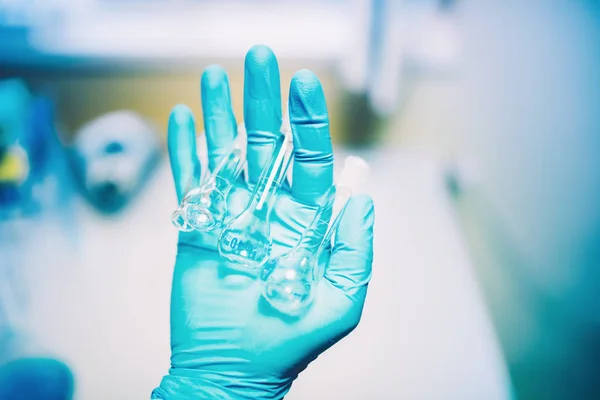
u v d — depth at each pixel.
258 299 0.38
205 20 0.62
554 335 0.51
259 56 0.39
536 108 0.58
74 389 0.47
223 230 0.37
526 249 0.55
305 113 0.38
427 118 0.61
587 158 0.57
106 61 0.60
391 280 0.52
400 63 0.58
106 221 0.55
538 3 0.57
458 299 0.51
